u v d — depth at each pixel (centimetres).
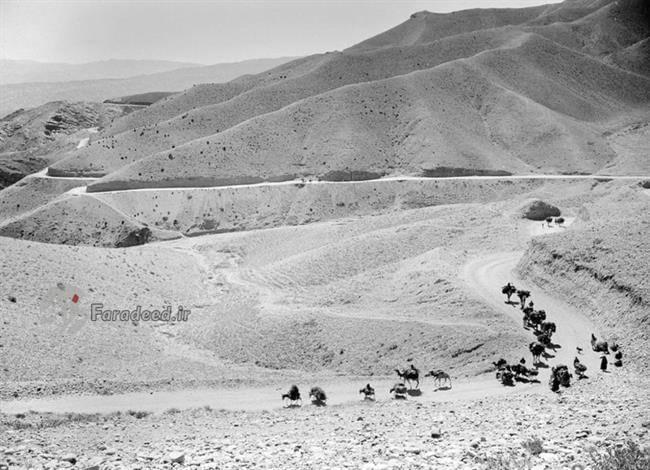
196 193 17838
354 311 6869
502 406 3294
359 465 1834
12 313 5947
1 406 4100
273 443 2339
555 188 17338
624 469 1595
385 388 4781
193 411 3925
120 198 17612
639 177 17738
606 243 6456
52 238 15850
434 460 1845
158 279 8500
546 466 1691
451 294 6575
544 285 6675
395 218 11612
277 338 6378
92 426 3250
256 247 11869
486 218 10394
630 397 3086
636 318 5169
